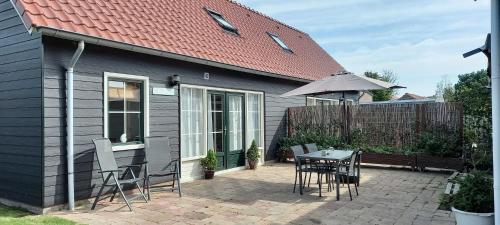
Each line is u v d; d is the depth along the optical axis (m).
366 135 11.84
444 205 6.30
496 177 3.93
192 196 7.22
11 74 6.43
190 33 9.61
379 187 7.98
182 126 8.87
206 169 9.19
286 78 12.23
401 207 6.29
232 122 10.59
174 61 8.52
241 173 10.05
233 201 6.80
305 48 17.03
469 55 5.77
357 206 6.38
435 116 10.76
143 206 6.43
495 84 3.90
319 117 12.61
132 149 7.45
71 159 6.20
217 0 13.62
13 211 6.11
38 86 5.98
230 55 10.15
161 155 7.63
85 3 7.29
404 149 10.88
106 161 6.53
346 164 7.40
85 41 6.26
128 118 7.46
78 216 5.79
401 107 11.30
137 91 7.68
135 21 8.09
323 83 8.37
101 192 6.27
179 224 5.39
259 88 11.55
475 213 4.37
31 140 6.11
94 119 6.73
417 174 9.73
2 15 6.59
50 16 6.07
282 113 12.80
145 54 7.78
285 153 12.26
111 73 7.03
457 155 10.02
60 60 6.21
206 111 9.52
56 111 6.12
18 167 6.33
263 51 12.63
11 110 6.44
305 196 7.18
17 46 6.32
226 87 10.16
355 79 8.16
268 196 7.20
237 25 13.05
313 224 5.39
